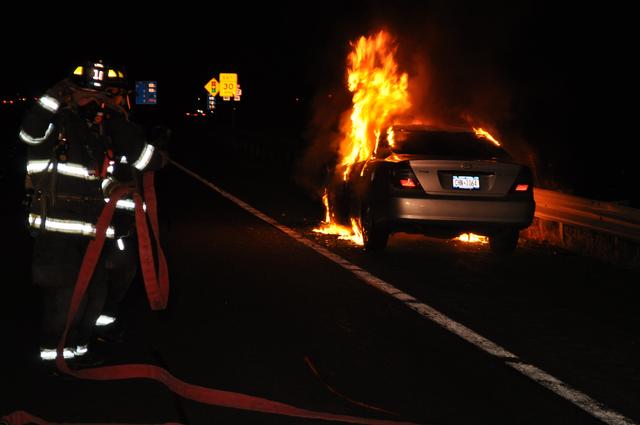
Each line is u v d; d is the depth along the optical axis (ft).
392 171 33.24
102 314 20.02
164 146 18.22
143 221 17.83
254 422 15.79
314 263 32.65
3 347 20.31
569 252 37.78
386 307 25.81
